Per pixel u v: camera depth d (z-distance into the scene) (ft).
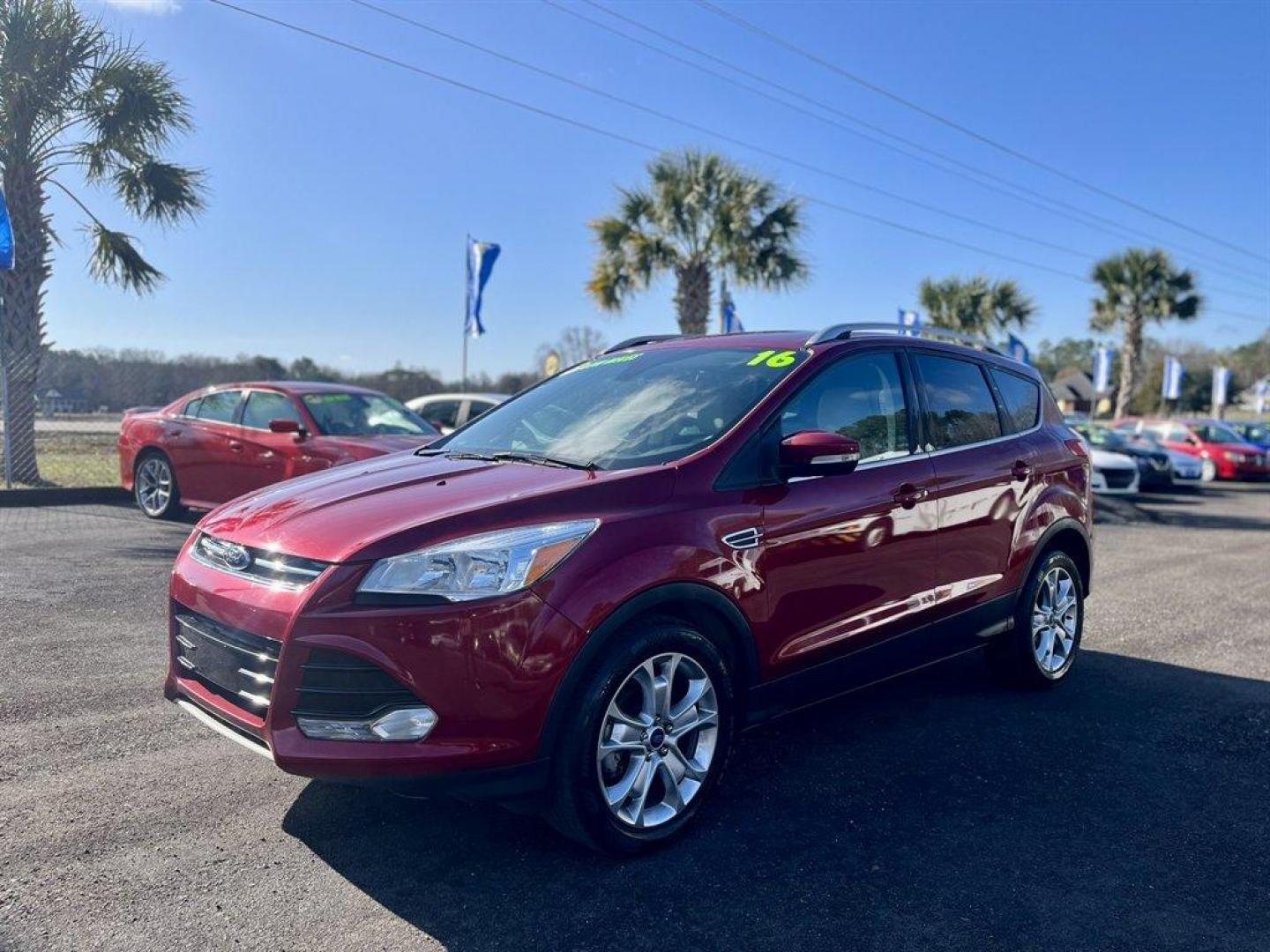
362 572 8.98
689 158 54.39
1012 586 15.28
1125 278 102.17
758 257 54.19
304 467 27.02
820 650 11.93
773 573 11.19
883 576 12.73
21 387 37.65
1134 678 17.46
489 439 13.41
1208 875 10.03
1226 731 14.62
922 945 8.57
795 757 13.07
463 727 8.92
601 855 10.02
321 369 74.28
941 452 14.08
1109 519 46.03
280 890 9.18
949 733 14.17
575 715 9.36
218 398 30.25
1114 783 12.45
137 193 41.88
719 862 10.00
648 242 53.72
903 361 14.07
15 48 36.42
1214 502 57.41
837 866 10.00
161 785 11.41
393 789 8.85
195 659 10.27
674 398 12.53
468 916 8.84
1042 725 14.67
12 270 36.47
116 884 9.18
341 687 8.81
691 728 10.45
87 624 17.98
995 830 10.94
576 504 9.87
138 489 31.65
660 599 9.93
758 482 11.25
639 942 8.49
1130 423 83.25
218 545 10.44
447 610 8.85
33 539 27.02
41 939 8.24
